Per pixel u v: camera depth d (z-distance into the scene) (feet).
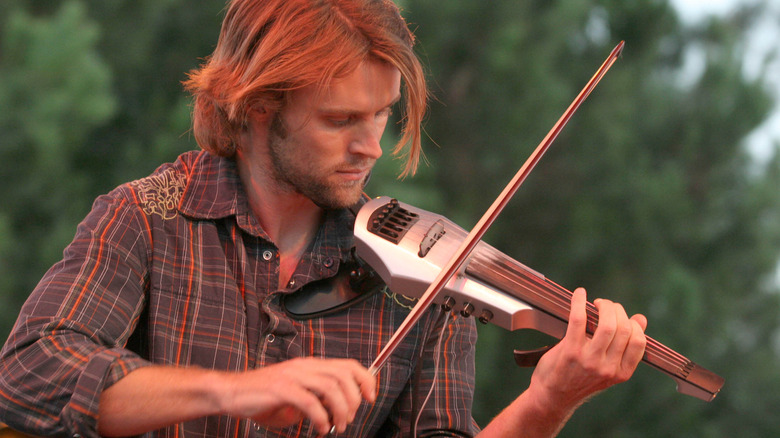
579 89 129.49
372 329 18.42
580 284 128.47
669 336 125.08
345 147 17.35
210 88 18.08
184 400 14.47
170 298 17.33
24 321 15.87
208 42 106.22
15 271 84.02
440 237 18.21
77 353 15.20
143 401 14.60
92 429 14.62
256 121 17.80
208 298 17.52
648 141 139.23
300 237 18.67
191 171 18.47
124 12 102.68
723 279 138.00
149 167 98.84
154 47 105.70
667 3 136.46
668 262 128.57
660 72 145.89
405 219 18.61
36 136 84.38
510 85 119.85
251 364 17.62
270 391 13.99
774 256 140.26
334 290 18.35
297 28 16.81
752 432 135.74
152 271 17.29
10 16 92.68
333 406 13.97
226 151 18.42
